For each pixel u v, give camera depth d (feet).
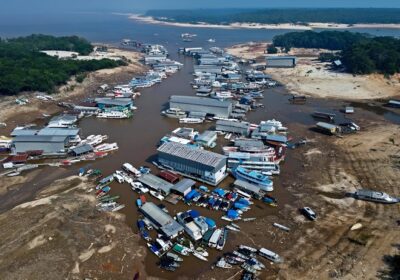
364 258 161.89
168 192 217.15
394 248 167.53
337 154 274.16
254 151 272.51
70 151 276.00
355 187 225.97
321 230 184.14
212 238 174.81
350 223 189.06
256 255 165.89
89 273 153.58
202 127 340.18
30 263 156.56
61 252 164.14
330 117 356.79
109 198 213.46
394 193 217.15
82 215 194.18
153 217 188.85
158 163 259.39
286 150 283.38
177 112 367.45
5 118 347.36
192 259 164.25
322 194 219.61
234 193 220.43
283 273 154.71
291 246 172.35
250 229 186.39
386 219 191.42
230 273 155.74
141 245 173.47
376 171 244.83
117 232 181.88
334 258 162.81
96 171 246.27
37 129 307.78
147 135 319.88
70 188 224.94
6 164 252.01
